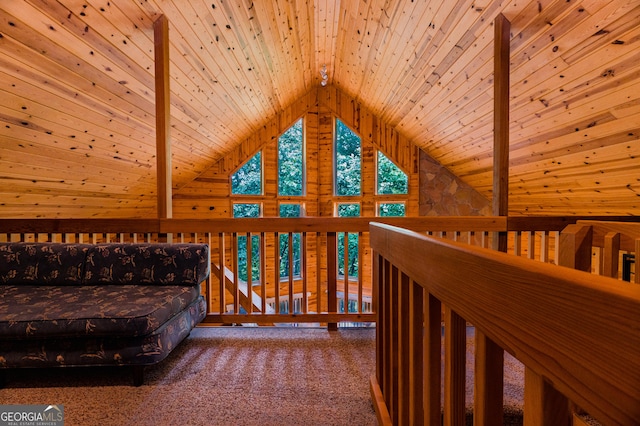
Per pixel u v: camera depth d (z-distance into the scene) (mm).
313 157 6238
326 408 1464
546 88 2619
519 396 1343
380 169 5977
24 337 1543
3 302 1742
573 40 2152
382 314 1407
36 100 2271
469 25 2609
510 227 2387
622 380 291
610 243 1207
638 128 2326
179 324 1877
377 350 1461
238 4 2689
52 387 1625
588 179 3156
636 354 278
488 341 551
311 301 6160
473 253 562
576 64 2271
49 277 2109
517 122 3180
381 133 5848
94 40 2201
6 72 1986
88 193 3688
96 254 2152
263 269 2389
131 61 2549
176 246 2189
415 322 925
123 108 2912
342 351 2041
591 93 2371
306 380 1697
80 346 1599
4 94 2090
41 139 2582
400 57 3607
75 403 1496
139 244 2199
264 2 2877
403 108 4738
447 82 3455
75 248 2164
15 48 1916
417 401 932
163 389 1611
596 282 327
